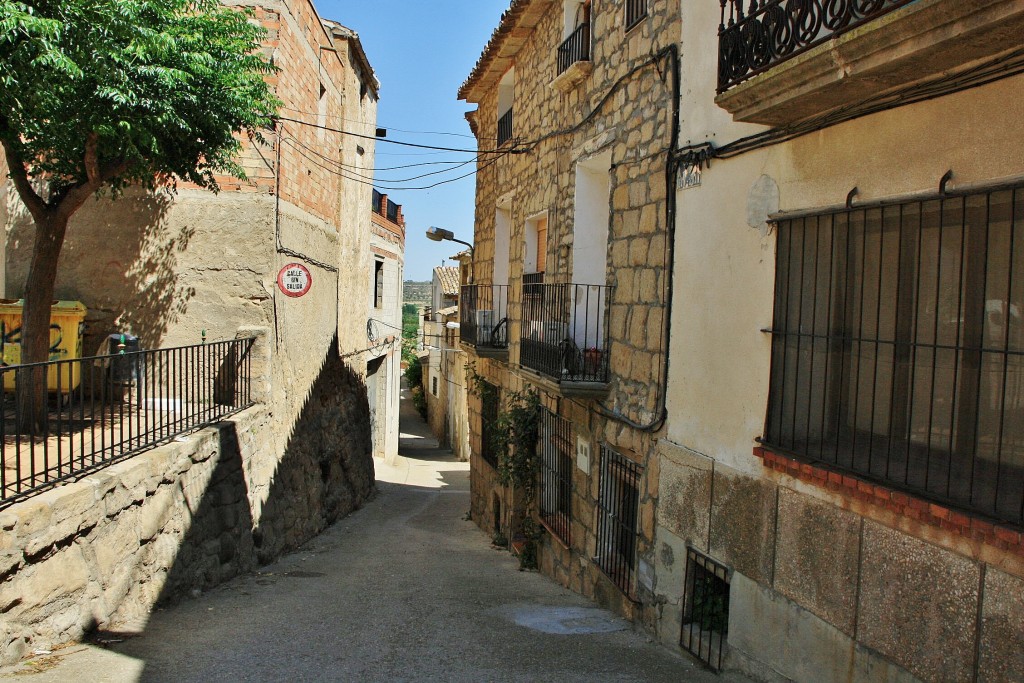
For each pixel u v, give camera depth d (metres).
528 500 9.97
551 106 9.45
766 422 4.61
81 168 7.04
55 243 7.10
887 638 3.60
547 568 9.20
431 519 14.50
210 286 9.52
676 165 5.83
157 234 9.48
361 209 16.64
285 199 10.05
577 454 8.16
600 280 8.19
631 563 6.63
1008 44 2.96
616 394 7.04
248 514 8.62
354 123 15.60
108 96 5.94
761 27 4.16
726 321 5.11
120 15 5.90
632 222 6.75
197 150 7.42
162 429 6.83
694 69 5.62
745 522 4.82
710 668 5.10
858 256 3.90
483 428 13.41
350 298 15.22
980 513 3.12
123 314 9.45
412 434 32.31
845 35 3.34
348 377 15.01
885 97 3.67
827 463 4.07
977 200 3.21
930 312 3.46
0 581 4.30
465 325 13.59
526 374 8.78
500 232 12.95
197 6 7.80
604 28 7.56
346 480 14.24
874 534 3.71
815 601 4.13
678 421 5.77
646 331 6.38
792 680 4.32
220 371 8.95
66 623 5.01
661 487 5.99
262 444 9.20
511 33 10.75
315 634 5.83
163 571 6.48
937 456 3.40
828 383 4.11
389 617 6.49
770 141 4.61
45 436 5.04
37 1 5.66
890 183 3.67
